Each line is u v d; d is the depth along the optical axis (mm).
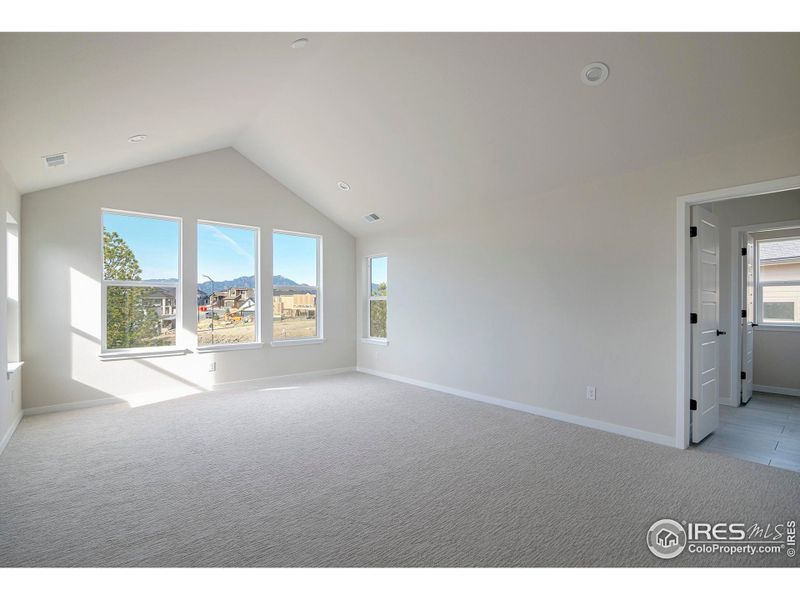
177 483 2850
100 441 3660
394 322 6434
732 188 3203
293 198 6492
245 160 6012
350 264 7152
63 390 4621
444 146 4238
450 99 3602
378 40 3211
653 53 2742
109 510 2484
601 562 2000
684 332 3461
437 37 3057
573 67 2996
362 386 5938
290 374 6473
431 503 2578
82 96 2771
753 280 5590
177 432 3906
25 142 3176
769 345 5531
